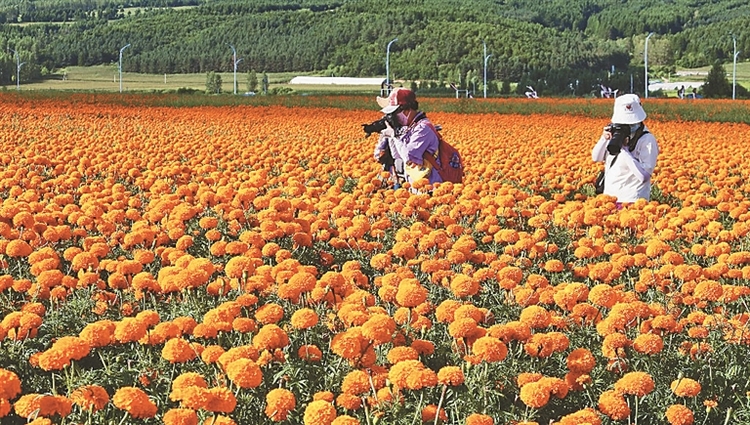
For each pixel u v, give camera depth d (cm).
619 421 498
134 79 14150
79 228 830
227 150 1620
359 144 1888
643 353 549
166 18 18412
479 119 2964
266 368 512
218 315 528
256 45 15775
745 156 1684
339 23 15800
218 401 412
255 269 642
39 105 3384
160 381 507
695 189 1245
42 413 416
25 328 536
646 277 702
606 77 11012
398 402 471
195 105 3681
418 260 728
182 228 812
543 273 808
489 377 506
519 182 1339
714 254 782
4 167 1362
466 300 669
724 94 7769
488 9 18462
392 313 630
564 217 931
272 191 963
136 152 1625
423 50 13500
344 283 615
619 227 934
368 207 977
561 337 525
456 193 1058
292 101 3844
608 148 1096
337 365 514
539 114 3322
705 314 623
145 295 645
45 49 16412
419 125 1178
